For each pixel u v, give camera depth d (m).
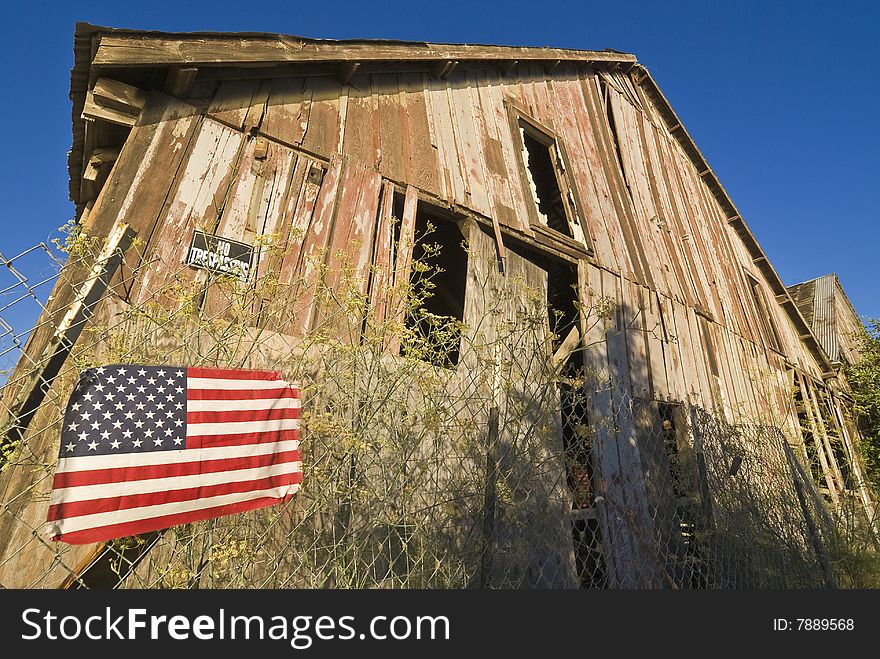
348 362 3.15
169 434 2.12
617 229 7.29
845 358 12.31
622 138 8.88
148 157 3.40
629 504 5.00
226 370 2.42
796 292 15.15
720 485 5.42
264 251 3.58
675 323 7.26
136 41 3.46
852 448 10.42
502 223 5.52
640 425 5.64
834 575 6.11
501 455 3.77
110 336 2.56
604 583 4.54
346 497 2.83
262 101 4.18
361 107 4.89
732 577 4.98
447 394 3.48
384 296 3.92
